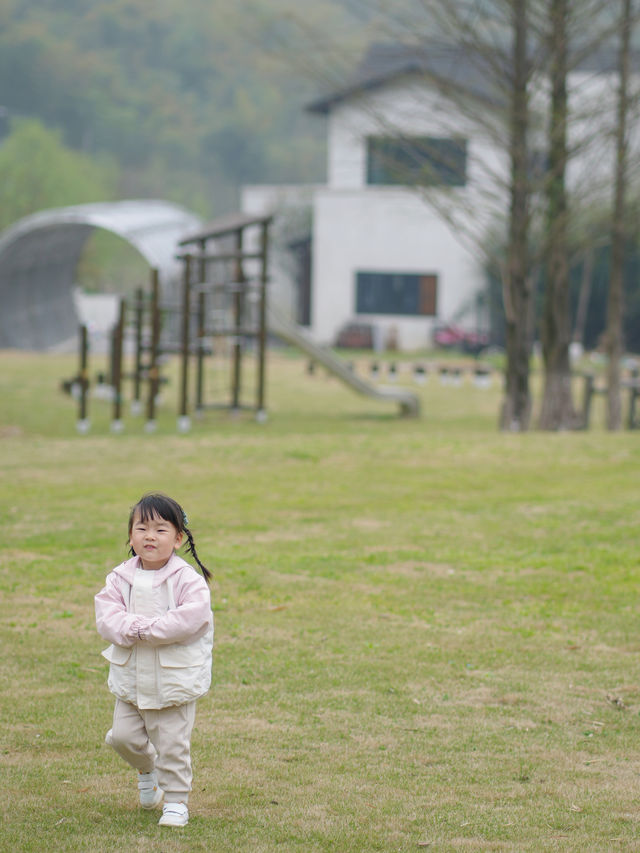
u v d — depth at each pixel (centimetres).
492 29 2608
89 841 572
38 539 1373
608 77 2778
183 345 2839
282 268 6800
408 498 1692
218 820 608
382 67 4644
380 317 6166
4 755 710
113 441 2302
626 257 5531
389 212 6084
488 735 764
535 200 3078
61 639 971
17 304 5572
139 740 591
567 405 2891
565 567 1262
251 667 905
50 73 12269
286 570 1235
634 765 712
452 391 4159
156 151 12375
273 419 3153
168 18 13275
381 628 1026
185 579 578
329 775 686
